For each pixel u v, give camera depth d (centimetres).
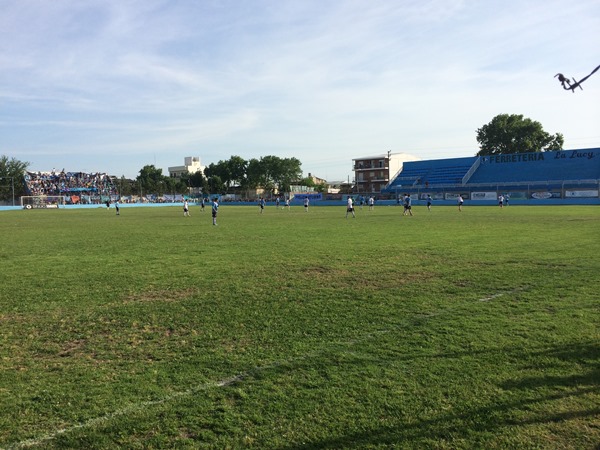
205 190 12888
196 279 1056
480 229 2267
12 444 363
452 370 490
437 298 823
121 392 455
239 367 515
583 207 4875
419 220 3145
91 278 1091
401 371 491
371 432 371
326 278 1039
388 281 988
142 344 604
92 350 586
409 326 653
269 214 4700
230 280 1038
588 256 1278
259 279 1042
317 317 714
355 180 11188
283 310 762
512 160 7825
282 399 432
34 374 507
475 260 1252
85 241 2030
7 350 589
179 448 354
